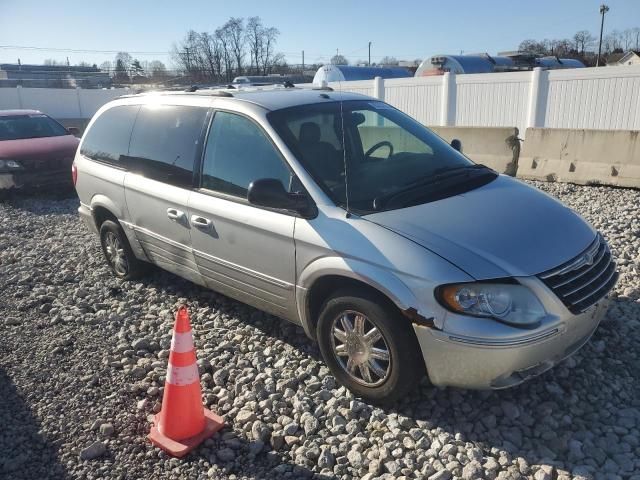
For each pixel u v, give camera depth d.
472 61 23.70
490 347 3.01
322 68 25.66
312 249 3.60
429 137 4.69
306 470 3.12
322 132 4.14
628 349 4.05
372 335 3.42
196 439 3.37
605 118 13.38
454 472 2.99
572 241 3.46
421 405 3.55
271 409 3.64
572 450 3.08
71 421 3.63
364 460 3.15
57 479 3.15
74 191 11.01
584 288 3.30
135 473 3.17
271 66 59.62
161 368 4.21
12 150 10.23
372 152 4.25
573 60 27.16
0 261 6.91
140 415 3.67
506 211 3.62
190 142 4.66
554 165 9.80
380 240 3.32
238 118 4.32
